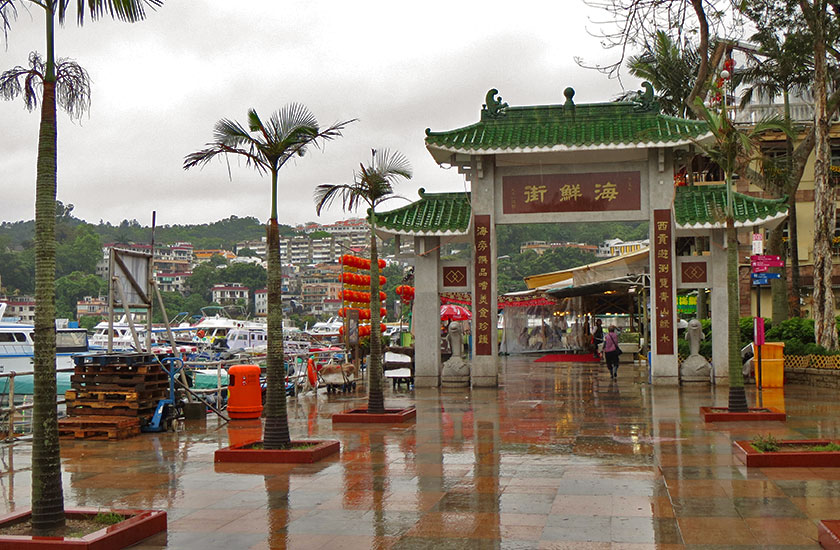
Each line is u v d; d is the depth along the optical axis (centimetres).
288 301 15962
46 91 807
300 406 2067
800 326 2616
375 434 1511
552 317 4906
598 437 1411
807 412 1725
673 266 2370
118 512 823
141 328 6781
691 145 2305
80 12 833
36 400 781
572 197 2406
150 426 1594
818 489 941
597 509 870
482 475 1082
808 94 3459
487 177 2434
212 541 774
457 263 2511
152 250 1784
